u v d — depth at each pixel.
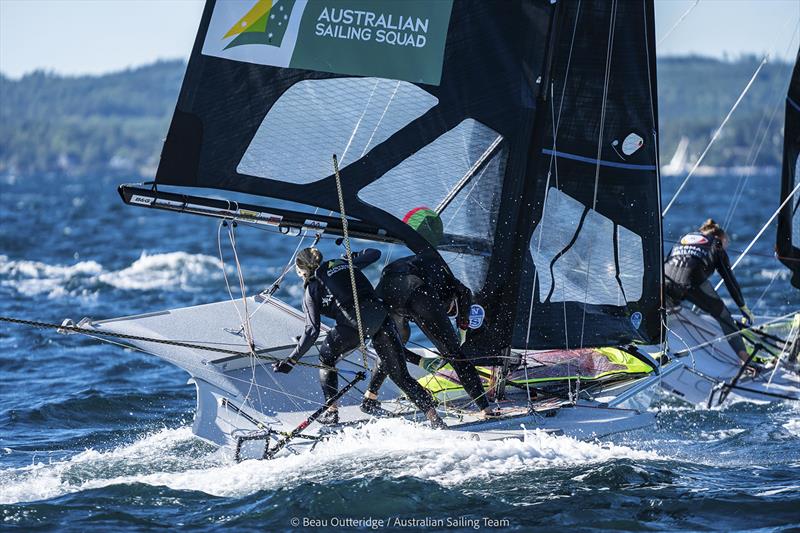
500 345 27.86
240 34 24.25
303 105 25.14
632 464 25.58
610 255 29.34
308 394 27.88
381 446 25.39
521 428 26.81
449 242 27.12
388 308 26.88
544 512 22.12
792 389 37.47
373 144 25.84
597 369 31.20
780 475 25.80
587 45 28.11
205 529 21.22
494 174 27.05
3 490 23.97
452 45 26.09
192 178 24.34
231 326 29.55
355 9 25.17
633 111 28.78
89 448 29.11
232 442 25.70
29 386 37.88
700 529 21.44
